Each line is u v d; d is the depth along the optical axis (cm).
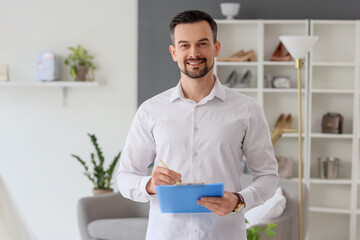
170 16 566
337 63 534
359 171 554
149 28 570
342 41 554
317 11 551
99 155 543
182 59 198
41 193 597
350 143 560
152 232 210
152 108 214
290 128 544
